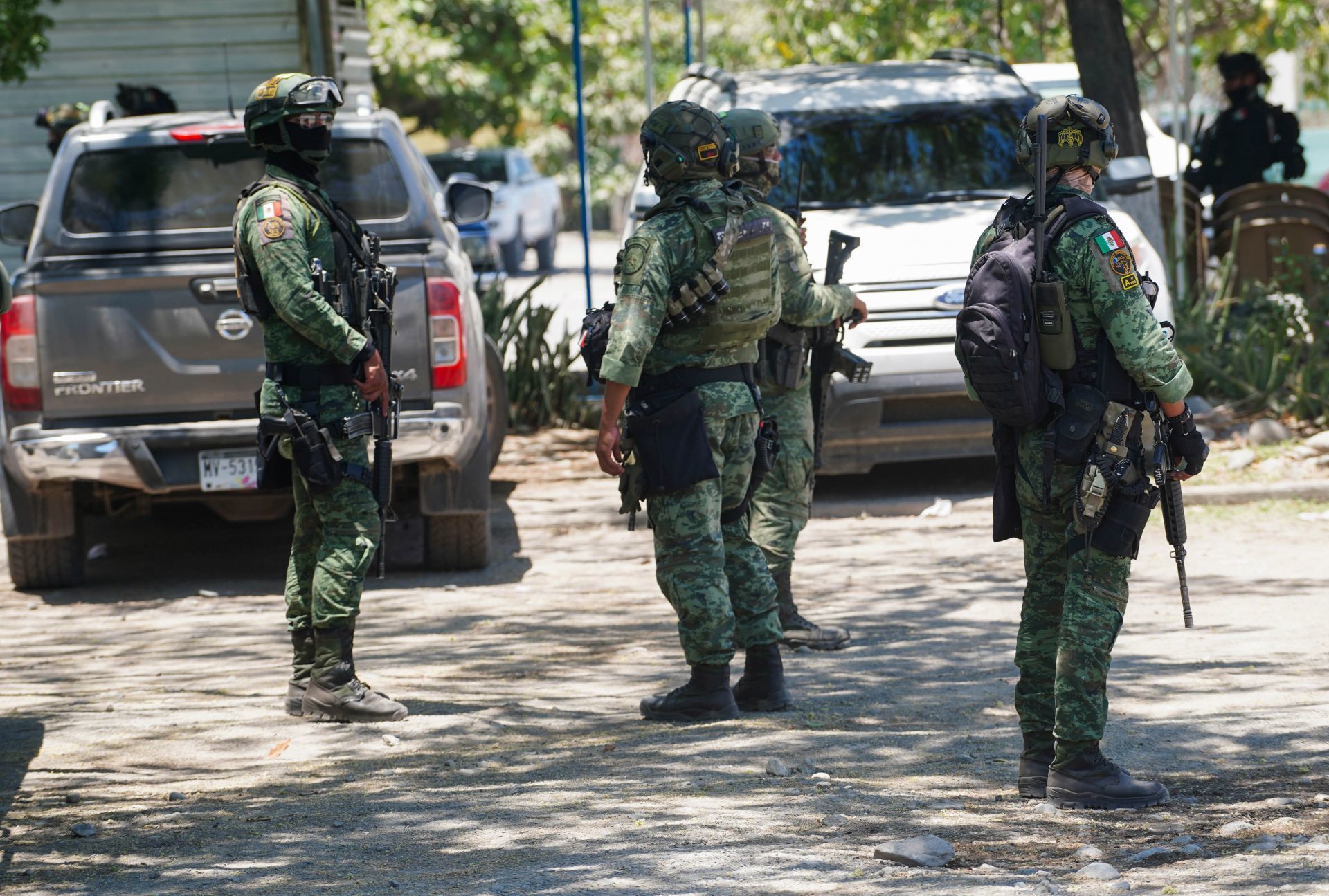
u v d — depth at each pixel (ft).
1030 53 117.50
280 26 90.79
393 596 45.73
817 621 40.70
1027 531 26.09
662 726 31.63
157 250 46.09
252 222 31.78
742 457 31.65
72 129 47.65
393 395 33.04
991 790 26.73
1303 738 28.89
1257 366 63.31
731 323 30.58
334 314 31.55
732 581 32.48
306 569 33.71
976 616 40.52
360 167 47.11
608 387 29.84
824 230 55.62
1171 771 27.37
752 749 29.55
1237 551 47.11
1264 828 23.99
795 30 126.82
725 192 30.55
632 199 59.93
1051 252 24.44
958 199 58.44
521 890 21.89
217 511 47.21
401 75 180.55
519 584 46.85
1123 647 36.63
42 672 38.09
